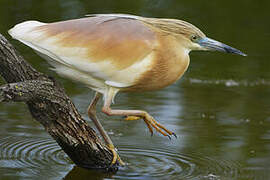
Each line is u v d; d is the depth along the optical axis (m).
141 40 8.66
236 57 18.77
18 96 7.61
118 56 8.55
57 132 8.79
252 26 21.73
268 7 24.28
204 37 9.29
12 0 22.39
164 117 12.73
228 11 23.44
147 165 9.94
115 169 9.70
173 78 9.11
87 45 8.43
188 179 9.27
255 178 9.32
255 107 13.78
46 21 19.70
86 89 14.71
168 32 8.93
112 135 11.55
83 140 9.12
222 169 9.77
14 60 8.03
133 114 9.04
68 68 8.64
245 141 11.27
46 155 10.26
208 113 13.15
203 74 16.88
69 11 21.23
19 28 8.53
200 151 10.69
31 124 11.91
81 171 9.59
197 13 22.70
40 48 8.38
